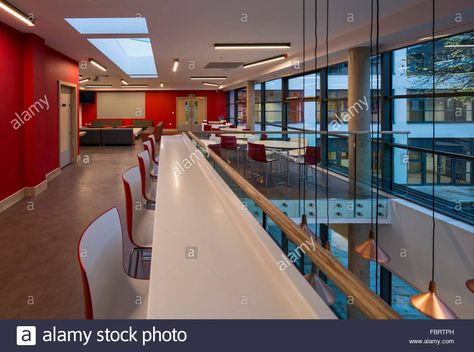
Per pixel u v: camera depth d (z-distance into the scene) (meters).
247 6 3.71
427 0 3.39
